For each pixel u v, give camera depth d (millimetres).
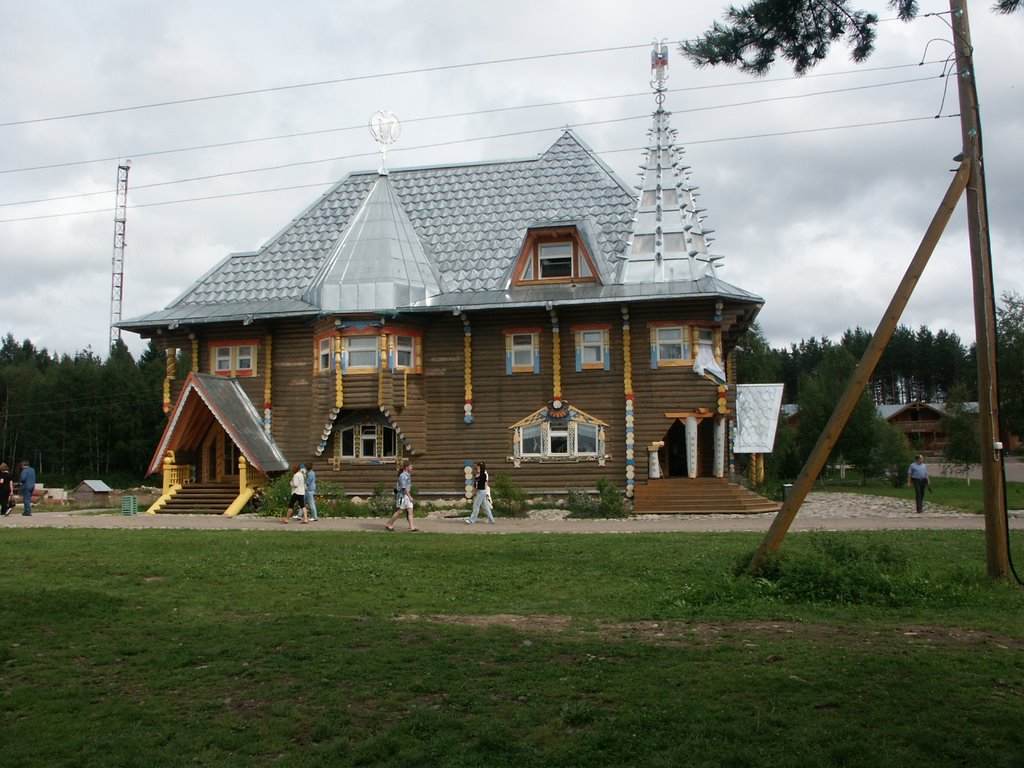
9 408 92188
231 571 17953
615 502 32438
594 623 12750
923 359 142375
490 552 19906
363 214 38219
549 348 35688
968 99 15828
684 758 7738
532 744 8203
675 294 33531
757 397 40719
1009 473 72500
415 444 35875
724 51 12898
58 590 15336
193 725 8898
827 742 8000
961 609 13422
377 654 11031
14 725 8984
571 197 39750
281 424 37438
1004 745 7883
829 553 16109
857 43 12844
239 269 40469
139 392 92688
